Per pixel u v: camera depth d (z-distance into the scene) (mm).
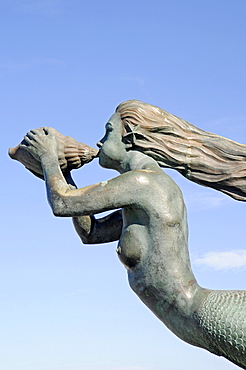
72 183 5031
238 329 4203
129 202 4457
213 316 4273
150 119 4871
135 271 4520
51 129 5004
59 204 4551
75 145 4984
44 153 4875
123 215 4625
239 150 4879
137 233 4488
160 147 4859
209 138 4922
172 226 4445
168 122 4895
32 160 4992
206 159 4891
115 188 4465
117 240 5129
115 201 4449
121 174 4586
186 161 4883
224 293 4379
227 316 4250
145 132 4859
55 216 4578
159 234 4430
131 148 4879
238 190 4879
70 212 4523
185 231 4574
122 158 4863
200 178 4918
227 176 4859
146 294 4492
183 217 4543
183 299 4391
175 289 4402
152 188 4469
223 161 4879
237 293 4355
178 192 4547
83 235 5113
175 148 4871
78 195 4516
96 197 4473
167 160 4883
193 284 4453
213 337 4270
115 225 5082
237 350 4215
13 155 5141
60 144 4953
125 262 4551
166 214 4438
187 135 4914
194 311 4348
